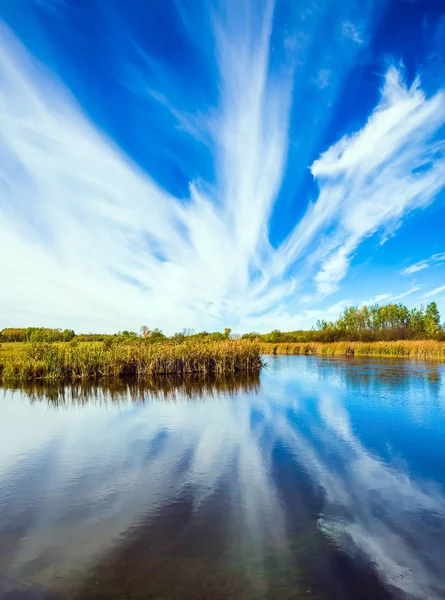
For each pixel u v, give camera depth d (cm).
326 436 1227
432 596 496
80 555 601
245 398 1894
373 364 3631
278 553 596
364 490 830
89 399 1966
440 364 3541
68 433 1316
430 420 1418
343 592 503
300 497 797
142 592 507
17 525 702
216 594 500
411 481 875
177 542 632
